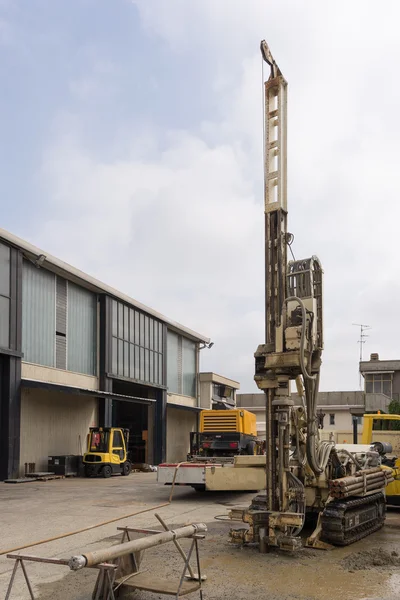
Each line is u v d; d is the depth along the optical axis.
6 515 13.95
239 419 23.86
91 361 32.38
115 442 28.55
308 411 10.20
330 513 10.02
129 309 36.38
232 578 7.96
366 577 8.05
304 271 9.74
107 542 10.40
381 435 15.30
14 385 25.20
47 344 28.39
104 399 32.59
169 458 41.78
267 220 10.16
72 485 22.77
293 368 9.62
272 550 9.48
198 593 7.25
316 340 9.88
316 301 10.01
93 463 27.31
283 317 9.63
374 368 48.38
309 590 7.45
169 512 14.41
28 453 26.58
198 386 47.75
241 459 14.72
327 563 8.83
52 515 13.94
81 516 13.75
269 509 9.60
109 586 6.13
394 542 10.66
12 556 5.96
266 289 9.98
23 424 26.38
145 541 6.14
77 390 27.53
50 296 28.88
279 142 10.26
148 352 38.78
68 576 8.16
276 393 9.62
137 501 16.88
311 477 10.72
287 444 9.54
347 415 53.38
